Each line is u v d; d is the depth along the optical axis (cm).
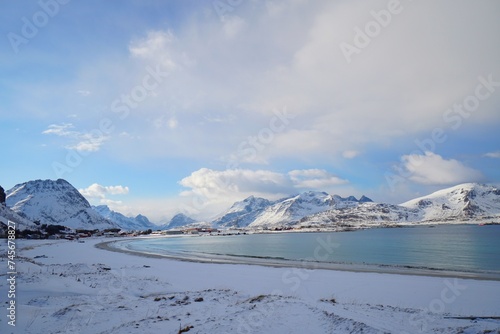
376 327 1133
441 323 1295
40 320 1284
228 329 1117
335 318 1195
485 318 1409
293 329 1106
